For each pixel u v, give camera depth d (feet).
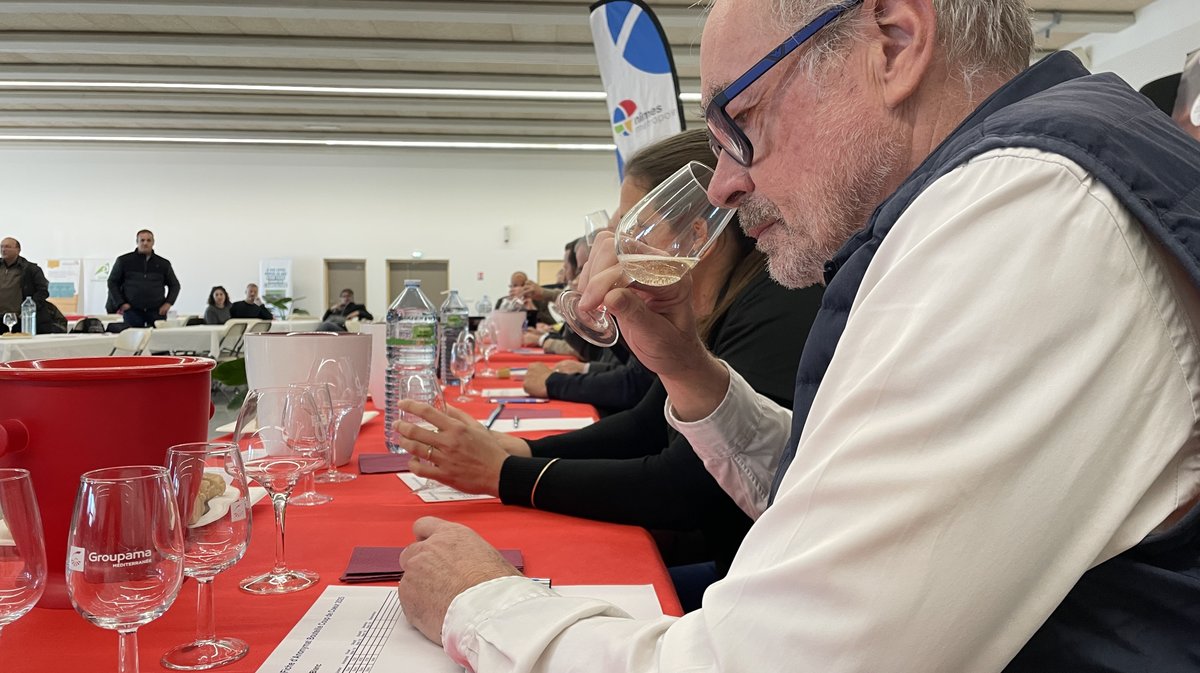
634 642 1.95
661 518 3.93
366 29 30.96
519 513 4.04
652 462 4.04
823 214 2.51
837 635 1.57
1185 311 1.65
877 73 2.33
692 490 3.95
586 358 13.30
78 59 35.27
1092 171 1.68
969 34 2.25
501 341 17.15
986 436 1.55
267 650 2.37
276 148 49.42
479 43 32.30
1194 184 1.76
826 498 1.66
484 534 3.63
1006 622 1.55
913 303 1.72
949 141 2.07
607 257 3.92
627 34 13.98
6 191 49.24
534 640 2.11
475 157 50.70
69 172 49.32
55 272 49.32
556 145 48.49
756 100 2.51
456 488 4.18
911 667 1.54
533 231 51.31
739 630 1.72
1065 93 1.97
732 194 2.87
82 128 45.62
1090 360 1.57
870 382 1.69
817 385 2.36
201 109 42.45
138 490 2.05
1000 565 1.53
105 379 2.53
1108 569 1.70
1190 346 1.64
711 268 5.21
